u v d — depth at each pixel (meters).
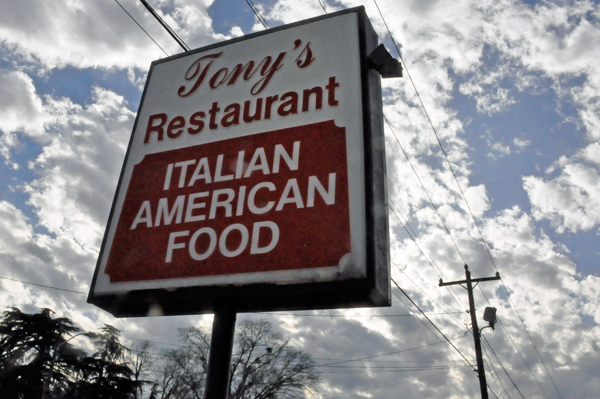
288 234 4.71
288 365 28.31
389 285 4.52
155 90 6.46
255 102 5.78
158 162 5.77
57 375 27.02
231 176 5.31
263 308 4.74
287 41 6.11
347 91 5.38
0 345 25.95
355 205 4.64
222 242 4.90
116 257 5.21
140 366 32.00
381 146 5.15
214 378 4.33
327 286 4.33
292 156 5.17
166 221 5.27
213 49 6.53
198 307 4.93
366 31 5.79
